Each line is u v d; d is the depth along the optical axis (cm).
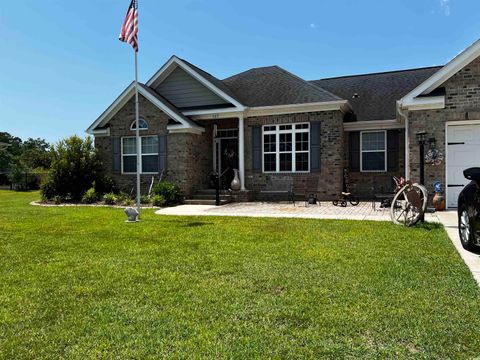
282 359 278
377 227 840
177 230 845
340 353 285
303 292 421
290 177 1554
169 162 1586
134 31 1121
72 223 972
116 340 312
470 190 625
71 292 436
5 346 304
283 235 766
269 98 1612
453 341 301
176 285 454
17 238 771
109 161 1705
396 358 276
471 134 1108
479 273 490
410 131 1148
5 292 438
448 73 1091
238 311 370
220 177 1723
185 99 1722
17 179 2861
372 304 380
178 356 284
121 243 712
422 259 558
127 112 1655
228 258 580
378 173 1584
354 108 1672
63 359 283
